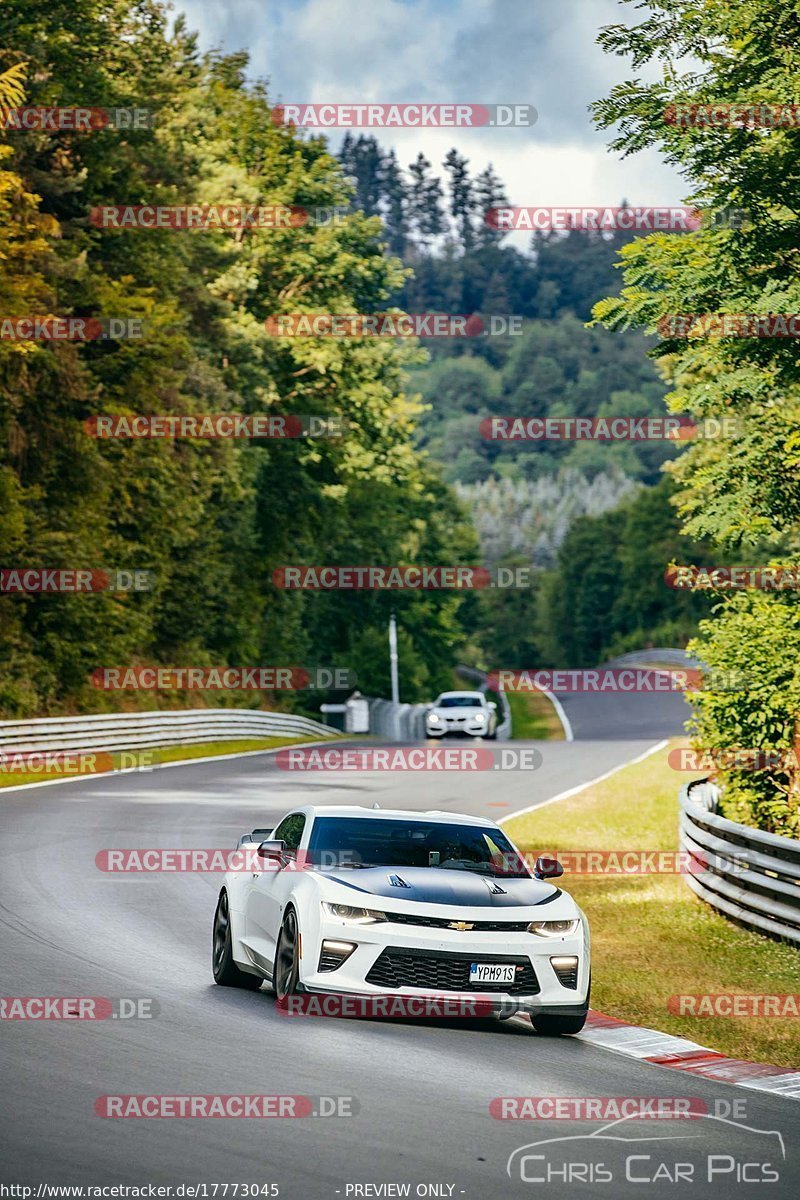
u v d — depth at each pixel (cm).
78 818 4653
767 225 3356
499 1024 2183
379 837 2300
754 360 3503
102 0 9156
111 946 2567
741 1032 2203
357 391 12775
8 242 7569
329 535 15062
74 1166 1288
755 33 3375
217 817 4884
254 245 12481
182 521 10138
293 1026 1994
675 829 5112
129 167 9519
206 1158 1337
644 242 3550
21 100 7806
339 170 13150
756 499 3728
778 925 3058
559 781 6981
